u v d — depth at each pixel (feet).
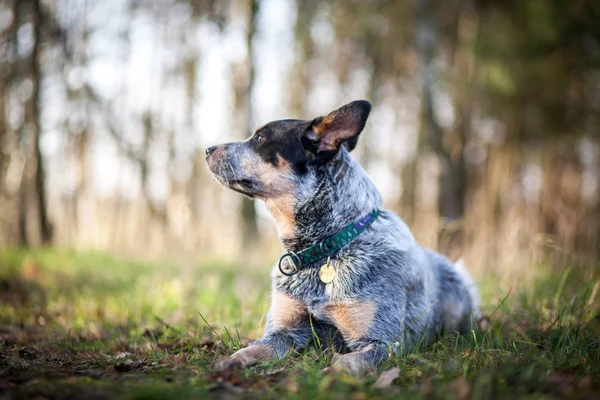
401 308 15.05
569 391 10.39
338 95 72.18
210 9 62.49
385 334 14.58
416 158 63.41
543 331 16.19
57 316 22.08
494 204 54.75
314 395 10.20
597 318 17.04
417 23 50.85
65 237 59.00
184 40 65.87
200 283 30.40
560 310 17.24
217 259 46.16
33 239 51.65
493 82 47.37
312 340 15.55
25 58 47.29
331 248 15.24
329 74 71.97
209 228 62.18
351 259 15.07
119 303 24.70
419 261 16.21
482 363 12.73
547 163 55.42
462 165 57.11
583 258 26.86
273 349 14.47
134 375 12.06
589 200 58.34
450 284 18.31
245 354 13.75
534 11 49.37
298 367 12.60
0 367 12.81
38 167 48.39
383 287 14.83
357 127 15.44
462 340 15.12
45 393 10.30
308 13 58.29
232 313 20.92
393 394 10.27
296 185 15.80
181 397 9.91
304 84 70.74
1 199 51.26
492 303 21.33
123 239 65.51
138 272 37.14
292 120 16.52
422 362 13.11
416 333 15.66
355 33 59.67
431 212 63.67
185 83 66.39
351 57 70.23
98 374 12.28
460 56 54.75
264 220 57.31
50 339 17.65
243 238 51.03
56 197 59.41
